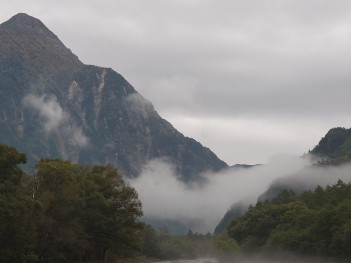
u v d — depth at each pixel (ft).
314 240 524.11
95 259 453.58
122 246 444.96
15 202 295.07
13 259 304.91
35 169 402.72
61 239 359.66
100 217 406.62
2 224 284.41
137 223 444.96
